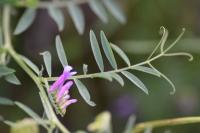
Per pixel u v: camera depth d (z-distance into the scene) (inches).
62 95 13.7
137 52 25.1
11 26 23.6
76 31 25.3
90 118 26.1
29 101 25.1
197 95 25.9
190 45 25.6
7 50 18.6
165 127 25.6
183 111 25.9
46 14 25.2
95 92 26.2
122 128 26.5
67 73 13.6
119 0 25.7
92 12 25.2
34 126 18.0
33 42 25.0
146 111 25.9
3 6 21.4
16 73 24.5
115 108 26.3
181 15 26.5
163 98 25.8
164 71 25.8
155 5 26.2
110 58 14.3
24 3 19.9
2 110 24.8
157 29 26.0
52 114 15.0
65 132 15.0
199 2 26.7
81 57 25.5
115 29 25.4
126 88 26.2
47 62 14.1
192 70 26.0
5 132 24.7
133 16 25.9
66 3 20.5
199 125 25.7
